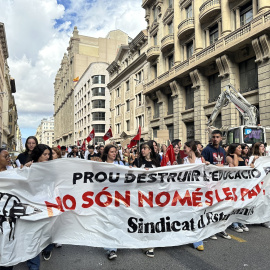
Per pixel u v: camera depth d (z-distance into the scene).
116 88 40.16
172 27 24.59
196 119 20.14
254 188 4.83
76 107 72.06
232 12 17.34
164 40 24.48
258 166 4.92
